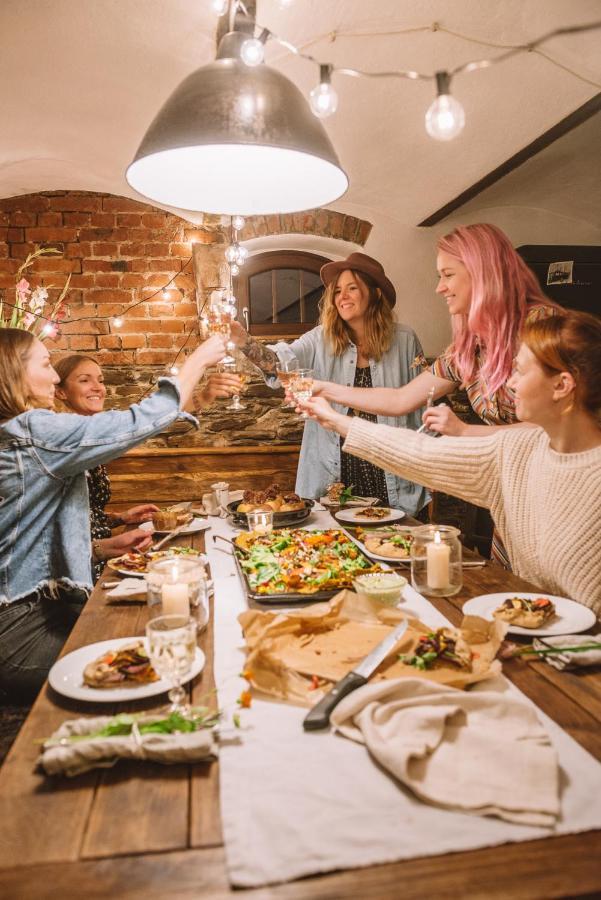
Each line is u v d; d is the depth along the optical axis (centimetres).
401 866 69
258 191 176
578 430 149
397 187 363
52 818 78
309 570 162
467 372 224
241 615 123
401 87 269
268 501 253
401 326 318
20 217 405
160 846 73
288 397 211
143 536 226
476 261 202
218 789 83
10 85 274
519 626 129
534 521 156
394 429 185
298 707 103
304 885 67
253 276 436
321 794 81
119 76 270
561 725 96
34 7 223
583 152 341
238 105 134
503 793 78
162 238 412
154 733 92
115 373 414
